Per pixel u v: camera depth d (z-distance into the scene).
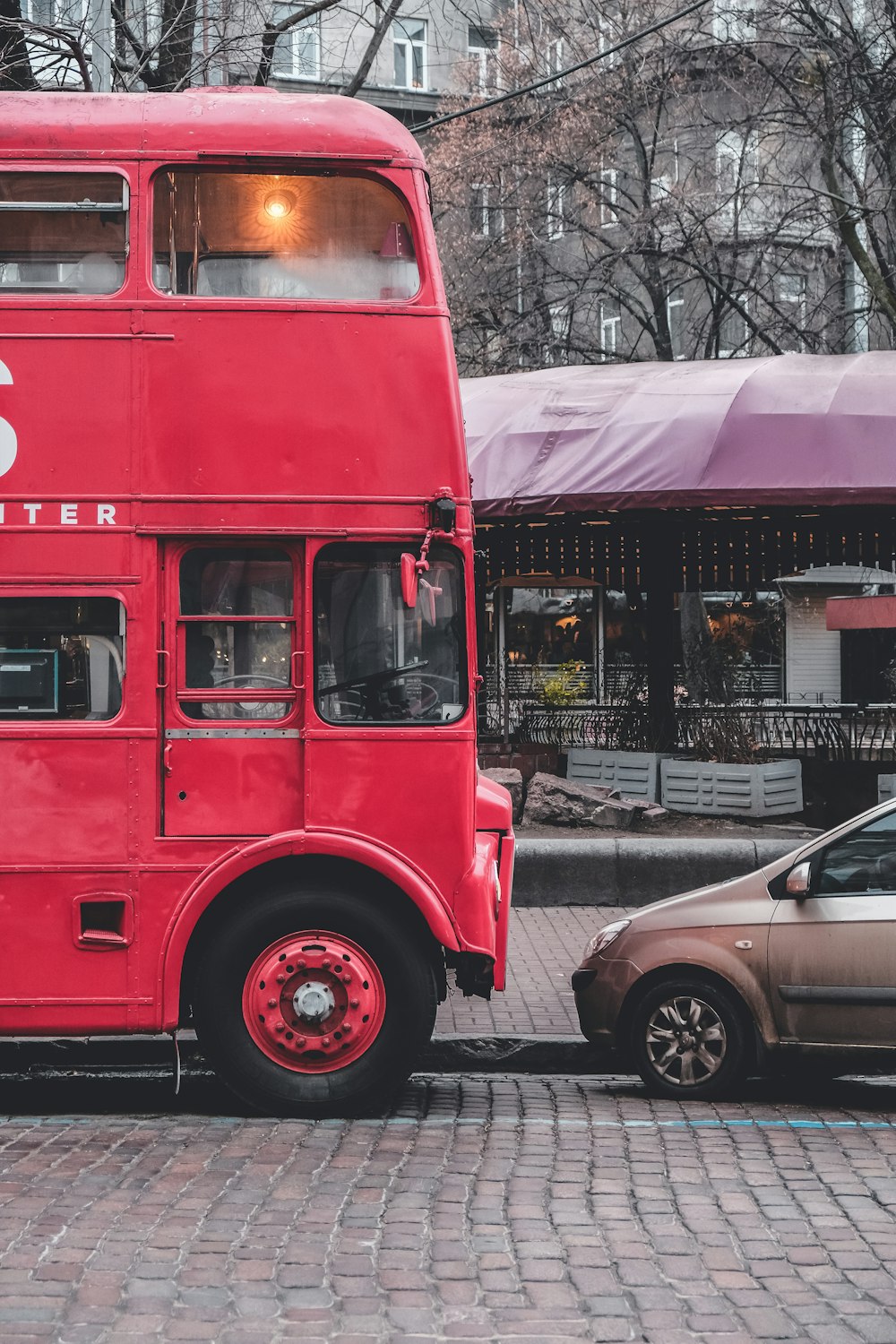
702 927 8.19
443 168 28.75
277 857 7.64
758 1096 8.43
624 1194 6.26
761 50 24.95
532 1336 4.64
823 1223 5.88
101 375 7.71
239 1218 5.83
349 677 7.72
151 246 7.79
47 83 16.33
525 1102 8.20
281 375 7.77
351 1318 4.78
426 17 36.28
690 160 29.16
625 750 17.50
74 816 7.59
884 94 22.19
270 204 7.87
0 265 7.76
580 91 27.66
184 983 7.76
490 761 18.09
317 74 27.59
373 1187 6.30
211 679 7.71
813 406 14.65
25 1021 7.52
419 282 7.89
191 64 16.69
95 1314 4.79
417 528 7.75
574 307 27.39
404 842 7.68
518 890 13.60
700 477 14.55
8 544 7.63
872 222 24.25
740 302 26.95
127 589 7.64
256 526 7.70
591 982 8.45
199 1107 8.06
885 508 16.30
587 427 15.31
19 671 7.63
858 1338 4.67
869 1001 7.78
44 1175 6.46
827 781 16.78
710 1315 4.85
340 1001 7.67
